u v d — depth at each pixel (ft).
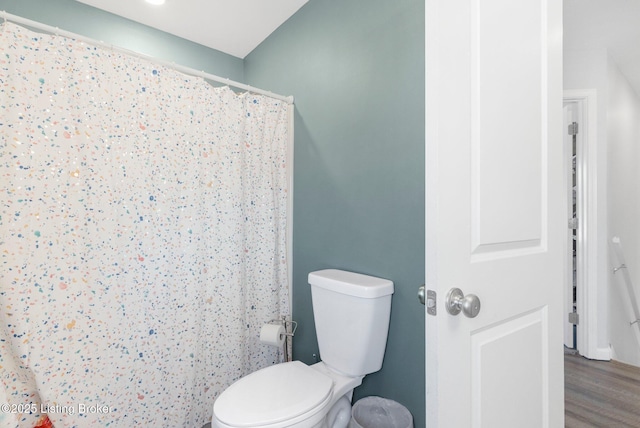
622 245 8.69
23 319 4.08
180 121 5.50
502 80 2.81
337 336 4.63
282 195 6.75
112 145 4.86
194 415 5.63
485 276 2.71
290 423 3.54
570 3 6.15
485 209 2.70
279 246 6.73
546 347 3.28
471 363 2.63
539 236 3.20
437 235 2.40
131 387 4.94
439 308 2.41
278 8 6.59
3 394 4.07
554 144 3.33
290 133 6.68
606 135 7.67
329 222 5.76
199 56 8.01
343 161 5.45
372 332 4.35
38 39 4.29
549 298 3.31
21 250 4.11
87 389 4.55
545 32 3.22
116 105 4.91
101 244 4.74
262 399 3.82
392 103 4.62
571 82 7.86
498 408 2.81
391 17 4.63
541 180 3.22
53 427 4.30
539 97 3.18
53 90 4.39
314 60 6.12
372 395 4.84
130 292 4.98
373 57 4.91
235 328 6.07
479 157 2.66
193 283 5.57
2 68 4.03
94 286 4.66
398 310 4.49
